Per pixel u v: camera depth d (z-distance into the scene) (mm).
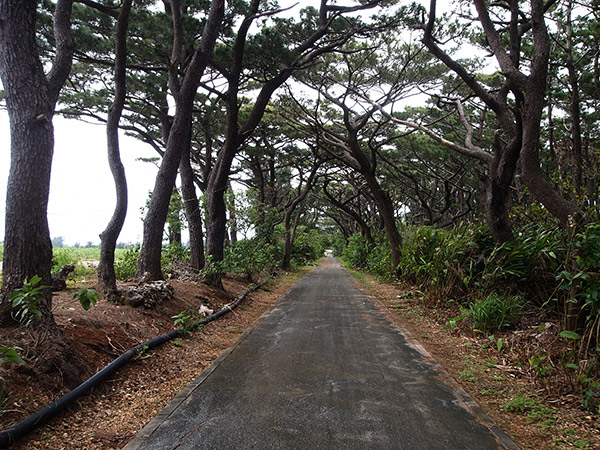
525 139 7238
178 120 8336
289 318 8023
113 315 5484
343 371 4586
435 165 21016
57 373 3582
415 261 10805
